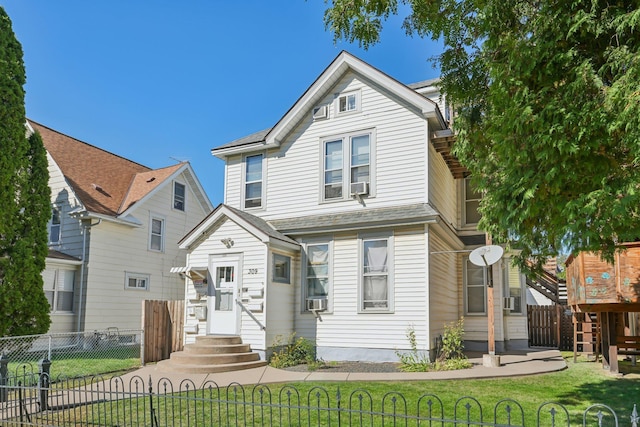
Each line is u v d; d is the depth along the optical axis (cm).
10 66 1504
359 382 906
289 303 1340
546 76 500
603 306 1003
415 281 1222
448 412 697
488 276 1159
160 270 2028
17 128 1494
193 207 2261
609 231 463
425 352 1177
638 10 418
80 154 2048
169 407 773
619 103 427
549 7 486
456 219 1620
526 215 512
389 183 1327
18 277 1444
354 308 1283
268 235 1243
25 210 1517
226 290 1297
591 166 476
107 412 743
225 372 1074
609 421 649
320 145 1444
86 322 1677
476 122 672
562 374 1002
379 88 1386
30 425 676
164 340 1309
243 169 1556
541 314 1672
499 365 1104
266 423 670
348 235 1326
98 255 1752
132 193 2009
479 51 661
